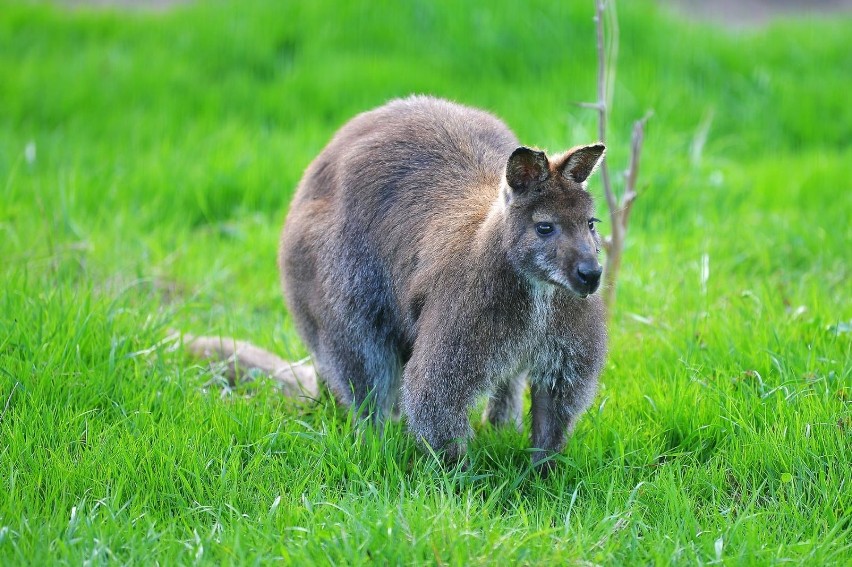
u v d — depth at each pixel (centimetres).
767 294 1194
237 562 752
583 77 1862
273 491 860
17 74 1941
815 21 2289
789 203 1580
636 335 1138
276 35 2056
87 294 1096
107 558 765
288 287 1067
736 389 1009
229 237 1500
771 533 811
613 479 873
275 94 1891
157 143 1730
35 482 851
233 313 1252
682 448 941
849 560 770
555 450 921
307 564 741
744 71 1997
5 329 1039
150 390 998
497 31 1981
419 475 876
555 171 852
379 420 1010
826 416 928
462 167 978
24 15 2170
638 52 1977
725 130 1852
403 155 995
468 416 902
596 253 855
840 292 1234
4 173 1609
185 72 1961
